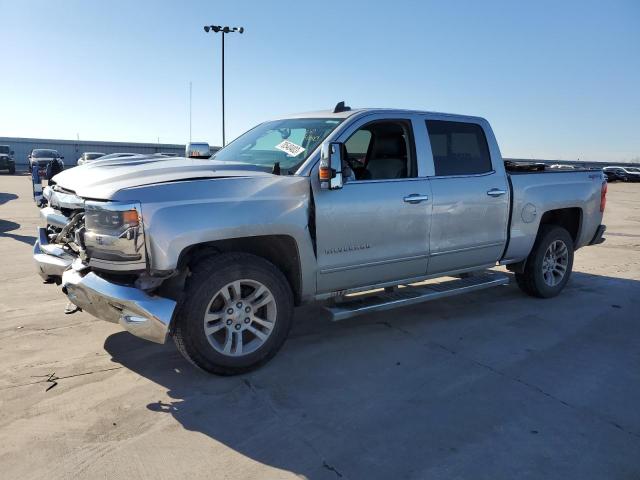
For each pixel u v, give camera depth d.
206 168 4.08
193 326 3.62
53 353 4.25
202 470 2.79
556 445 3.07
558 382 3.92
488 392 3.74
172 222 3.47
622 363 4.30
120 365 4.05
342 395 3.65
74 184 3.99
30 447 2.96
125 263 3.49
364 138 4.91
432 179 4.84
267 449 2.98
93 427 3.18
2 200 17.02
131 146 59.47
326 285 4.32
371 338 4.76
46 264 4.26
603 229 6.65
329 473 2.78
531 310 5.70
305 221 4.04
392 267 4.65
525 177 5.68
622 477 2.79
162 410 3.40
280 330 4.02
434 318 5.36
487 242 5.32
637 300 6.18
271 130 5.04
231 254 3.78
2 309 5.31
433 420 3.33
